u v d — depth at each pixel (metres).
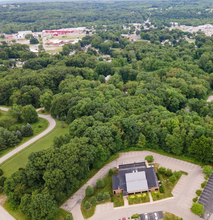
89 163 118.69
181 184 111.06
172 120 132.50
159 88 193.62
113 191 108.44
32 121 171.75
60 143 125.31
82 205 104.50
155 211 99.12
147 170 114.94
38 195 93.12
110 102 164.88
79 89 197.62
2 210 100.31
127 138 138.25
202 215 95.12
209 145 117.38
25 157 129.50
